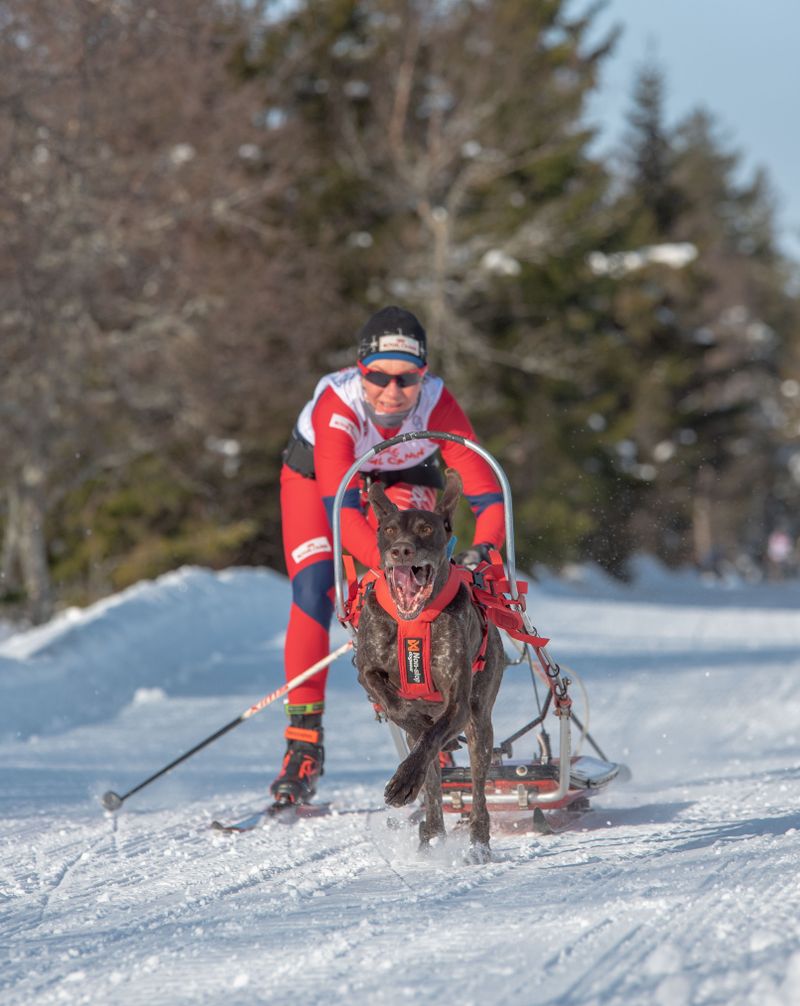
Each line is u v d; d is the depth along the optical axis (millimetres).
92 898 8422
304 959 6387
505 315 70375
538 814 10414
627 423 79250
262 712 20812
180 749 16984
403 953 6355
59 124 35688
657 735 17656
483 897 7746
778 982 5348
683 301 101688
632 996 5418
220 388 46531
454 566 9484
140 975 6328
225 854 9875
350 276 62156
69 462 47594
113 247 39156
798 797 11492
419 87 64875
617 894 7527
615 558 82312
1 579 44156
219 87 44906
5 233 34469
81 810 12203
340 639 31484
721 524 122125
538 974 5828
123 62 36625
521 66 64062
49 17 34156
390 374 11164
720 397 113000
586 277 73375
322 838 10438
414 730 9633
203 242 45312
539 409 70438
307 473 12289
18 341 37812
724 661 28812
